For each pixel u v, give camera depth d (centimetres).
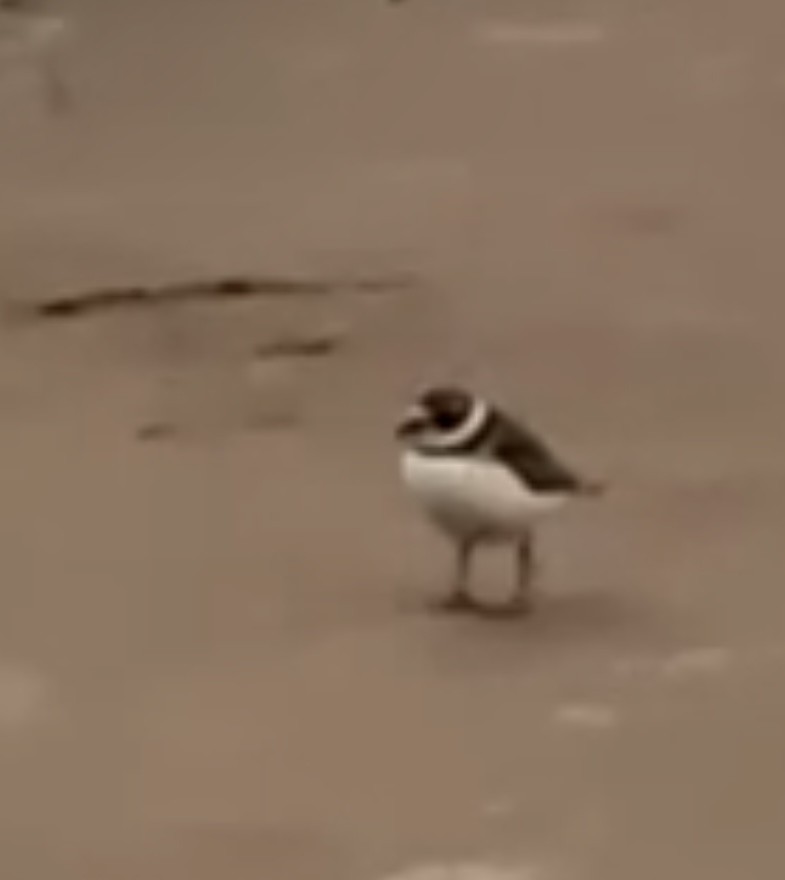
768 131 2503
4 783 1177
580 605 1377
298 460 1658
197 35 2947
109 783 1173
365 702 1250
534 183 2358
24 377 1877
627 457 1642
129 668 1305
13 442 1708
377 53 2866
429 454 1333
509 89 2700
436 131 2553
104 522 1536
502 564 1442
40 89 2738
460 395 1338
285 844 1105
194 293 2062
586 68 2773
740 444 1667
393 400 1809
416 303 2034
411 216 2258
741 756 1177
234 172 2425
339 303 2041
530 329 1966
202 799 1153
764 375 1830
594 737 1202
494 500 1322
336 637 1335
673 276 2084
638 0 3078
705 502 1539
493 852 1091
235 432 1733
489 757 1183
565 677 1272
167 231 2223
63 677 1296
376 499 1569
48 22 2978
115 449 1691
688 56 2809
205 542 1495
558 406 1777
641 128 2536
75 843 1114
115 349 1947
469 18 3025
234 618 1370
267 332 1977
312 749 1198
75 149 2531
